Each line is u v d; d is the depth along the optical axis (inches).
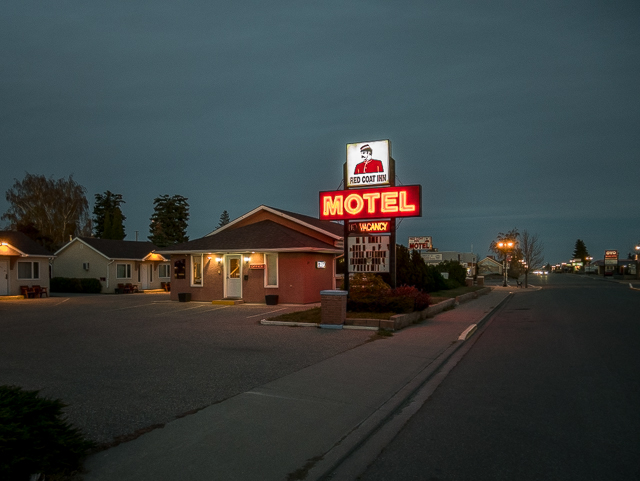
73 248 1595.7
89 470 179.8
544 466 190.2
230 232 1063.0
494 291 1681.8
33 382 316.8
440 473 185.3
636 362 392.5
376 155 717.3
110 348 448.1
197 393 287.7
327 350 437.4
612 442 215.2
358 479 181.2
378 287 684.1
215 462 188.5
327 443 210.1
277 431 223.9
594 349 454.6
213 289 986.7
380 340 496.7
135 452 197.2
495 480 178.7
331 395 286.2
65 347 455.5
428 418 253.3
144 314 759.1
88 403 267.1
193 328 589.0
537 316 785.6
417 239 2081.7
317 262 976.3
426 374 346.3
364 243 714.2
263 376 332.5
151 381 317.7
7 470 152.5
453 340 498.3
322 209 727.1
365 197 704.4
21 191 2197.3
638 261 3334.2
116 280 1547.7
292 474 179.0
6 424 162.1
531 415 255.3
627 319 713.0
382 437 225.3
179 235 2385.6
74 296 1334.9
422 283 1138.0
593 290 1699.1
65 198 2261.3
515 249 2406.5
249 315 734.5
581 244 7062.0
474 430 233.5
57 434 178.1
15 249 1195.9
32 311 820.6
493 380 336.5
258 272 949.2
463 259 3041.3
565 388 310.3
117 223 2490.2
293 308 842.2
